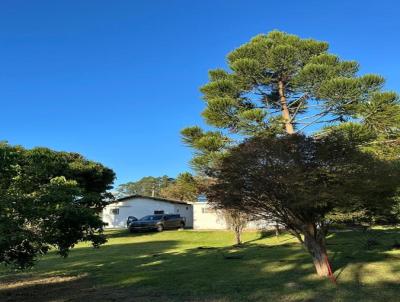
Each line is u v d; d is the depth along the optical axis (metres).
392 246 15.61
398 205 13.04
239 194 9.73
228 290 9.33
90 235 10.48
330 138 9.88
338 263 12.06
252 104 29.66
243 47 28.94
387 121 25.30
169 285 10.24
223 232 31.06
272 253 15.73
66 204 8.88
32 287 11.09
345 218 10.70
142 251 20.47
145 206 47.09
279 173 9.20
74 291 10.16
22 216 8.00
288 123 26.88
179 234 30.72
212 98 28.34
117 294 9.42
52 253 19.84
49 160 9.96
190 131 26.80
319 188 9.07
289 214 9.95
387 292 8.42
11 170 8.71
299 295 8.47
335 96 25.81
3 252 7.87
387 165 9.91
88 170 30.30
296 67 28.36
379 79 25.16
